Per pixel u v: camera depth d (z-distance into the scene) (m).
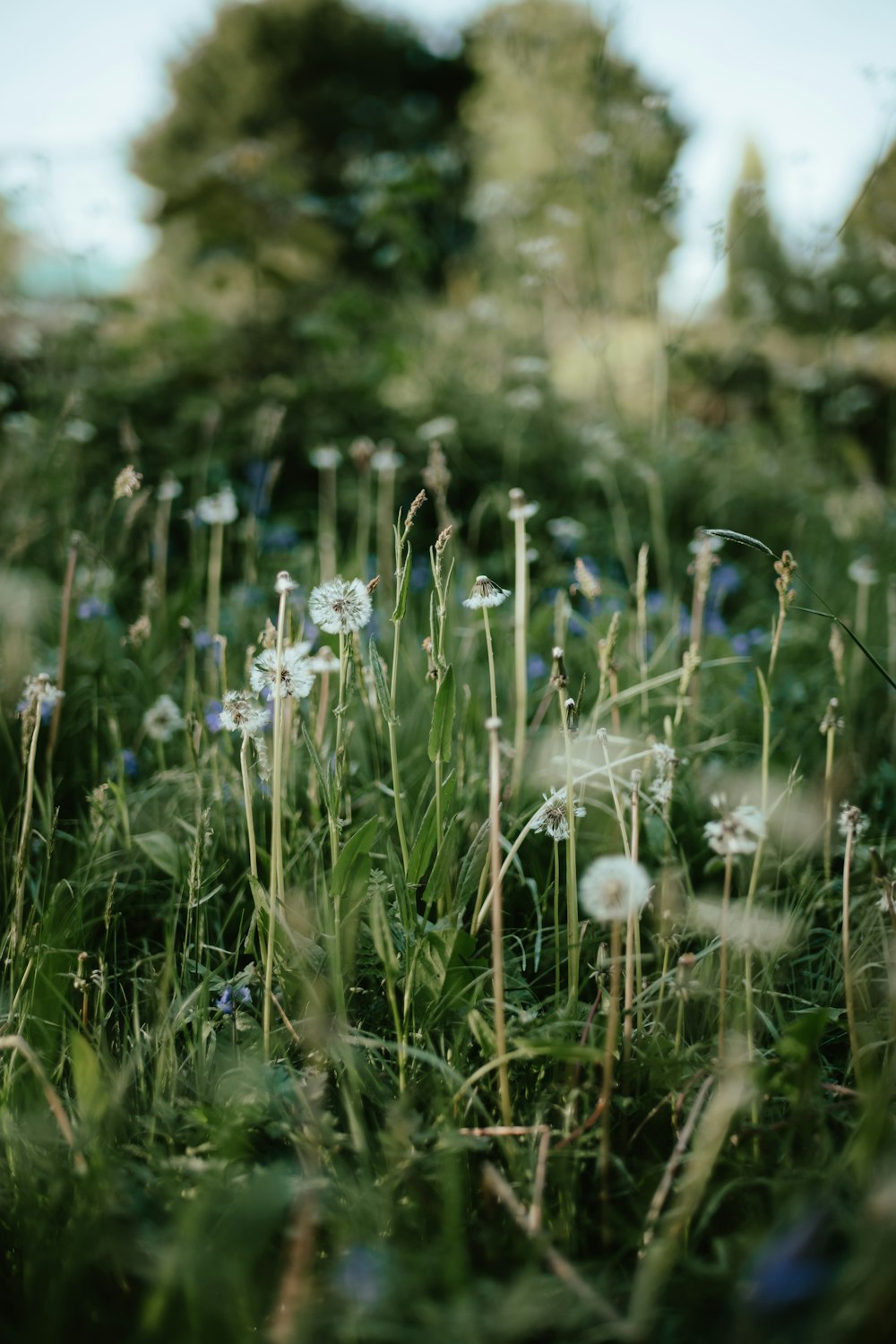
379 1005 1.42
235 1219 1.01
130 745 2.28
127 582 3.16
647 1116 1.22
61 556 2.69
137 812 1.88
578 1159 1.15
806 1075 1.13
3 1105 1.22
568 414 4.99
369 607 1.37
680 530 4.21
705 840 1.87
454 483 4.29
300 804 1.94
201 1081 1.30
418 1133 1.15
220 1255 0.98
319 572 3.25
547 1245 1.01
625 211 3.87
